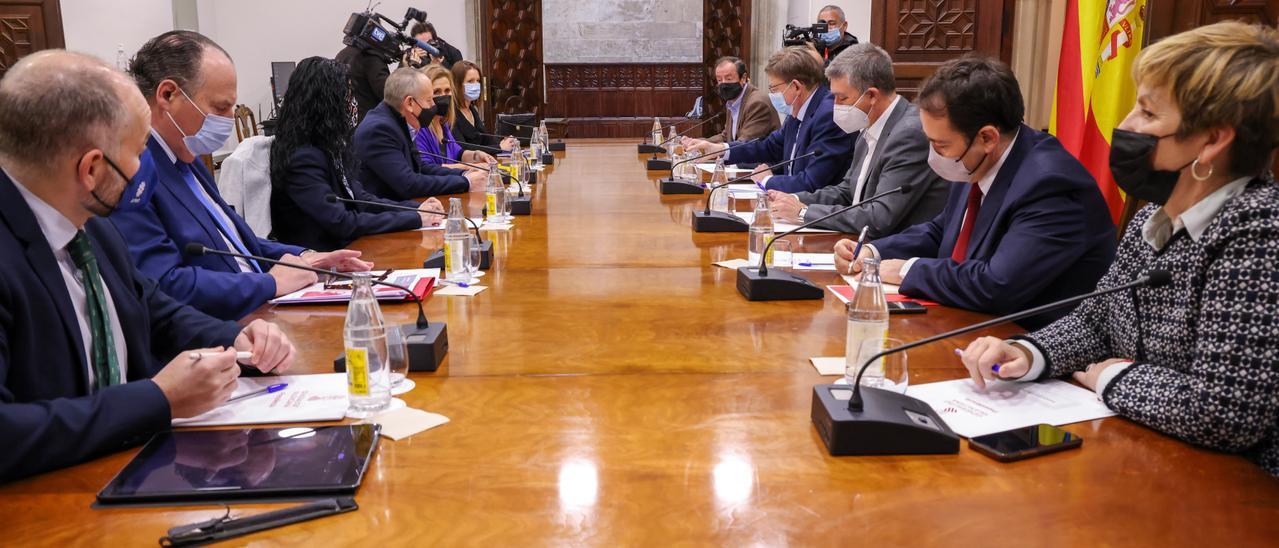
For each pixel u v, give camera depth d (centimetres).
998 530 108
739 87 639
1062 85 485
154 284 191
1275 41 132
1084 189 211
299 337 191
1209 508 112
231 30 853
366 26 612
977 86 214
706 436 137
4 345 136
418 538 107
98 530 109
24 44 680
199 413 139
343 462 125
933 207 324
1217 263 135
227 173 345
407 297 224
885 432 129
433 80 563
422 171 479
